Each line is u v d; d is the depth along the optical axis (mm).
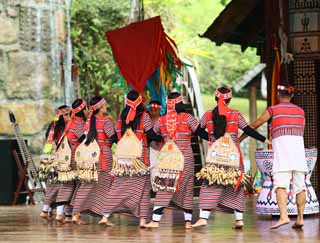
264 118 15938
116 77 23859
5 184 25625
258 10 24391
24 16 28203
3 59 27875
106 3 40094
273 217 18719
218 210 16422
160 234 15508
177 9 53781
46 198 18828
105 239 14836
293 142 15695
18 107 27984
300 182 15875
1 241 14945
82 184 17781
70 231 16531
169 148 16297
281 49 20812
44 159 18828
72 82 28344
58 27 29156
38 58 28422
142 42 21234
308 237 14594
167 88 21359
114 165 16734
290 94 15977
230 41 26125
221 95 16109
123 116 16797
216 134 15930
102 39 39875
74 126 18250
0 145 25672
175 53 21578
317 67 21156
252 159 34188
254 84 37406
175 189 16219
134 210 16828
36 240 14984
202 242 14023
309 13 21078
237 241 14086
